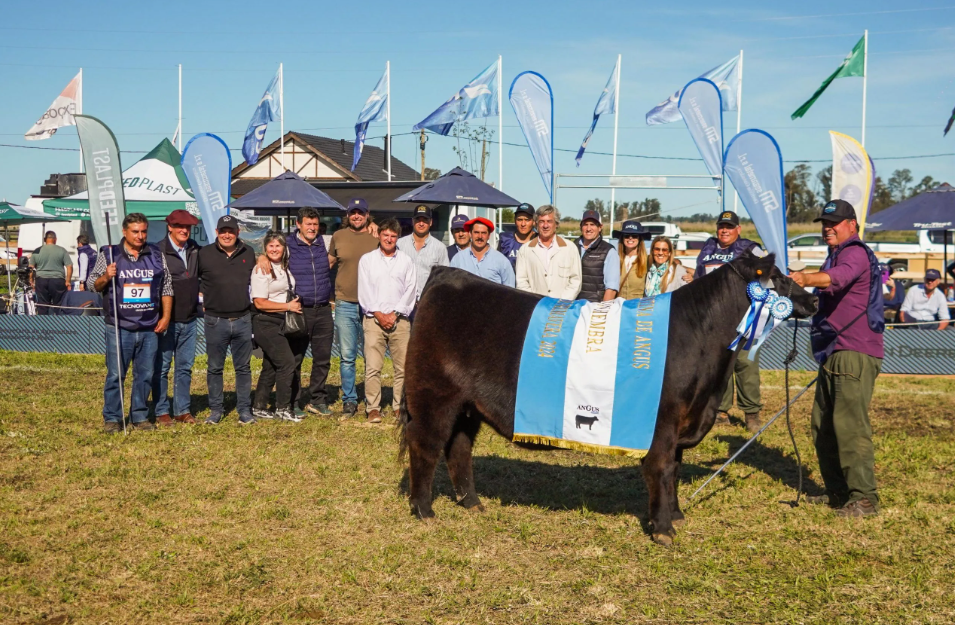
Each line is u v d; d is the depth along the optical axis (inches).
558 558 187.0
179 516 208.1
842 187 426.6
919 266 922.1
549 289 292.4
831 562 184.7
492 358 197.3
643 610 161.5
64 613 155.9
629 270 327.6
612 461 270.1
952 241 960.9
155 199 687.7
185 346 308.3
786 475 257.1
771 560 187.3
